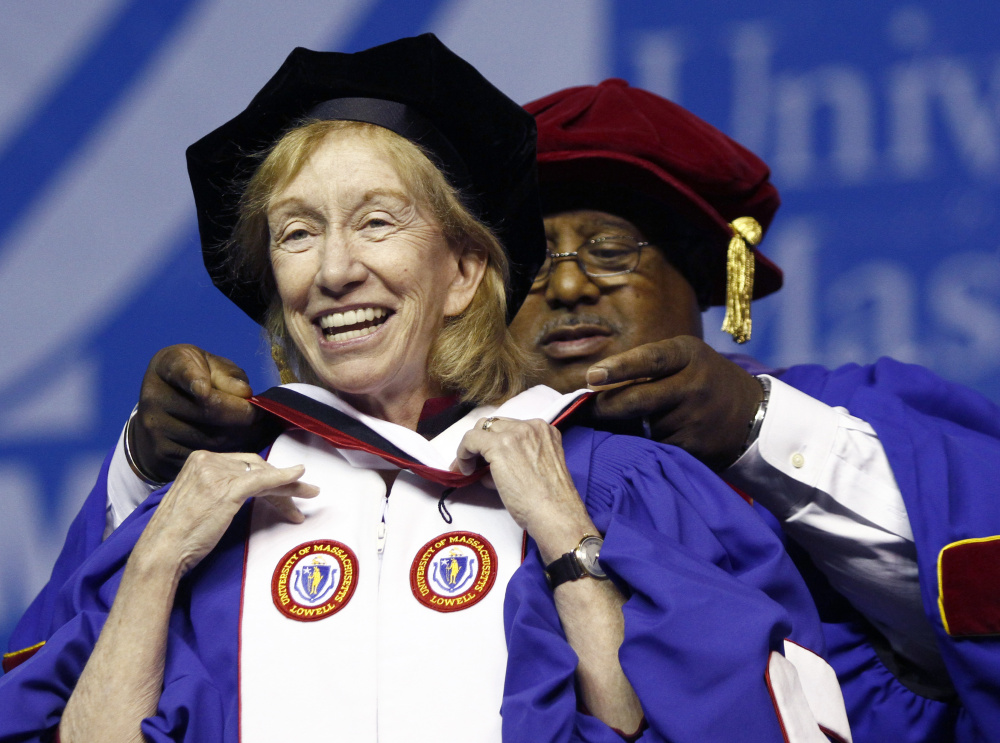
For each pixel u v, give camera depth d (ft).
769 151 35.99
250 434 19.80
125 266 38.34
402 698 15.85
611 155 24.95
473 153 19.06
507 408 18.60
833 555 21.25
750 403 20.48
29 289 38.29
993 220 34.24
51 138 38.93
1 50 39.52
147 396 20.33
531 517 16.44
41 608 21.72
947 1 35.22
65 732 15.89
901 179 34.91
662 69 37.24
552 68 37.91
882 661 22.53
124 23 39.45
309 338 18.29
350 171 17.89
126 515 22.21
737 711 14.88
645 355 19.15
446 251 18.81
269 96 18.83
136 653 16.03
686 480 18.07
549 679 15.31
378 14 38.70
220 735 15.94
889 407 22.31
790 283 35.17
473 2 38.42
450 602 16.52
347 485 17.90
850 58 35.76
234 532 17.74
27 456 37.52
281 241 18.26
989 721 19.53
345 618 16.52
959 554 19.81
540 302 25.14
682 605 15.43
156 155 38.75
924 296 34.37
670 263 25.93
